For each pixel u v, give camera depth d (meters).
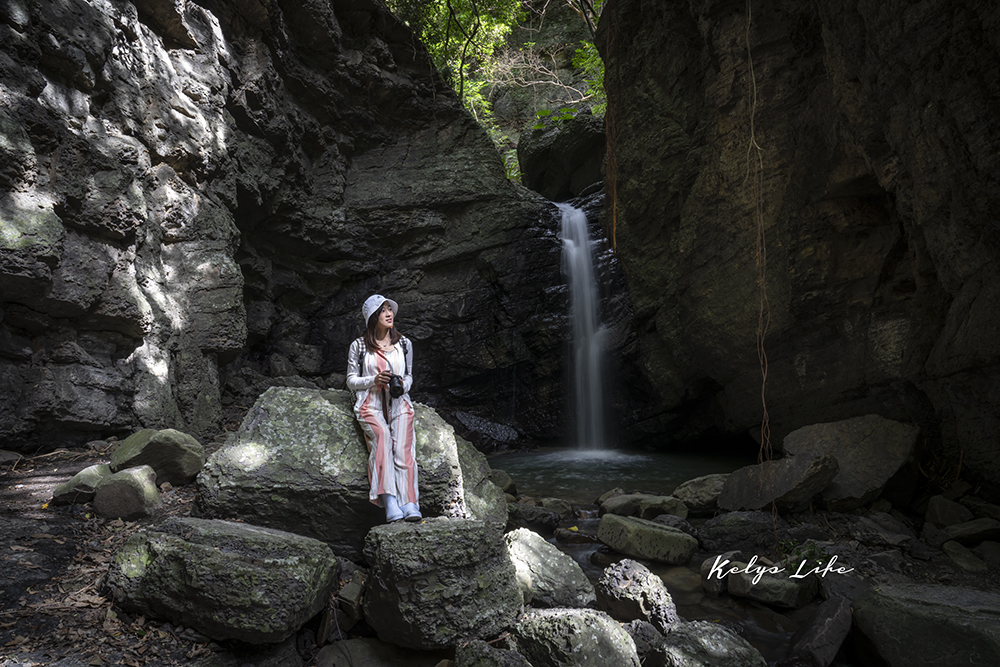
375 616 3.51
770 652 3.66
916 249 5.98
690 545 5.04
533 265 12.87
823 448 6.08
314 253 11.71
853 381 7.35
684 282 9.28
